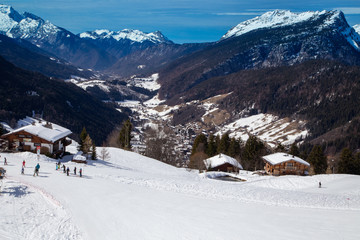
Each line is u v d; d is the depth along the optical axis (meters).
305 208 46.72
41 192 39.94
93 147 77.19
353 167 98.25
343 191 63.09
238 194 52.53
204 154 111.31
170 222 34.31
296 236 31.84
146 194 46.06
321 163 104.75
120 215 35.50
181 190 51.97
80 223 32.59
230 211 40.97
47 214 34.00
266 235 31.80
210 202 45.44
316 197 53.72
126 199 41.84
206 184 58.03
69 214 34.59
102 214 35.44
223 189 54.91
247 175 92.44
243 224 35.19
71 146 93.12
